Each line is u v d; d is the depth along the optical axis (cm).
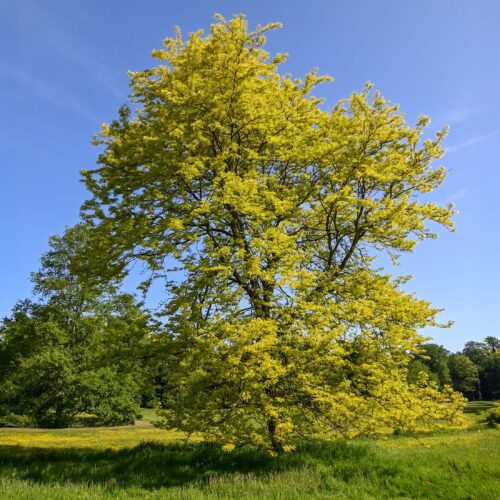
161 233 1041
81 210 1121
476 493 732
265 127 1045
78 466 925
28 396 2800
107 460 983
